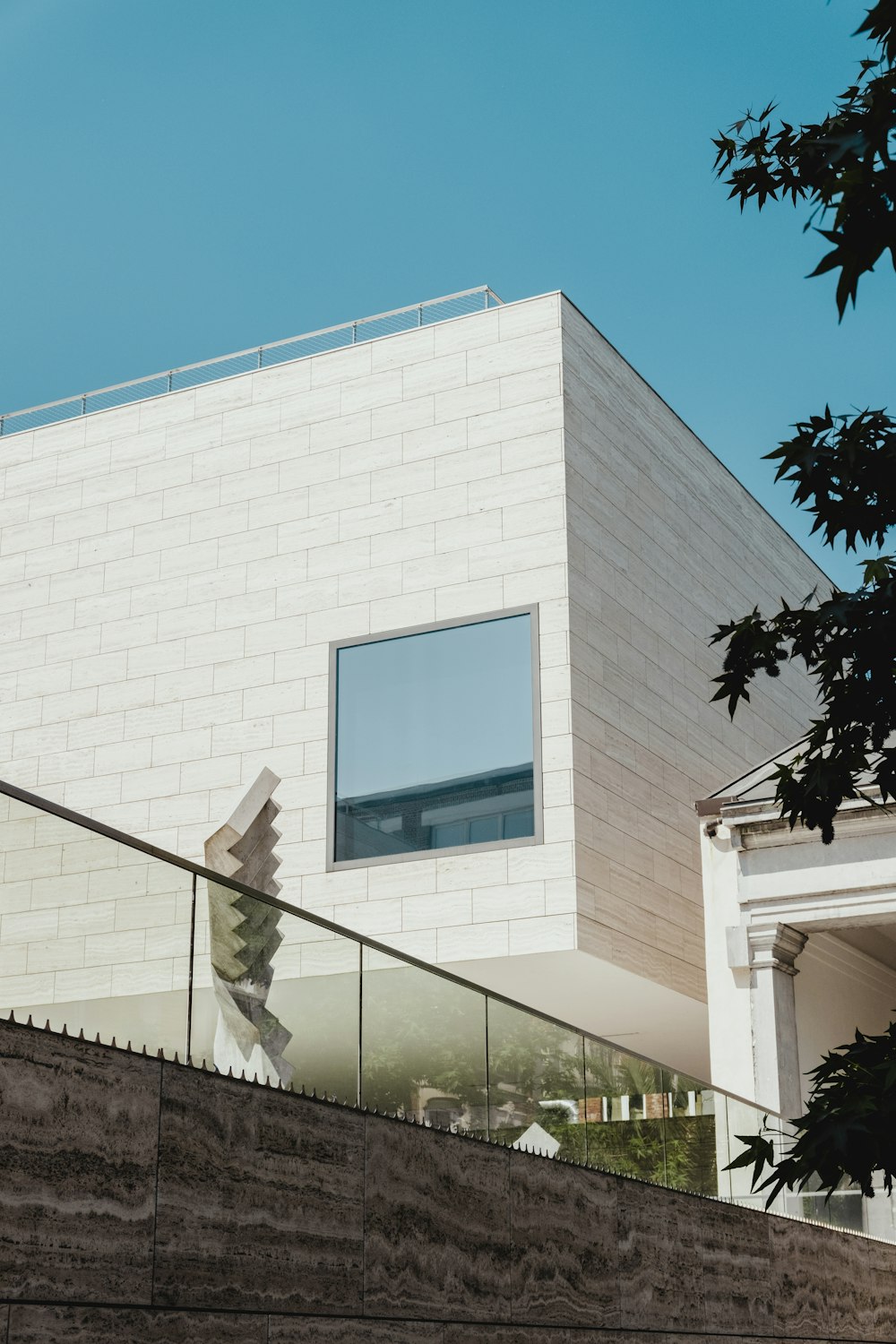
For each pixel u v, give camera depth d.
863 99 6.28
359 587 18.66
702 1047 21.34
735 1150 12.89
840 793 6.72
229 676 19.03
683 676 19.94
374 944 8.60
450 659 17.95
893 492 6.27
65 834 6.37
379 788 17.86
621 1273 10.40
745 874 16.83
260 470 19.70
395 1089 8.52
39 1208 5.86
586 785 17.11
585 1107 10.66
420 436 18.91
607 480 18.98
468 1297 8.65
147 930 6.79
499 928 16.80
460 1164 8.88
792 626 6.66
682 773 19.39
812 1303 13.21
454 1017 9.29
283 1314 7.12
